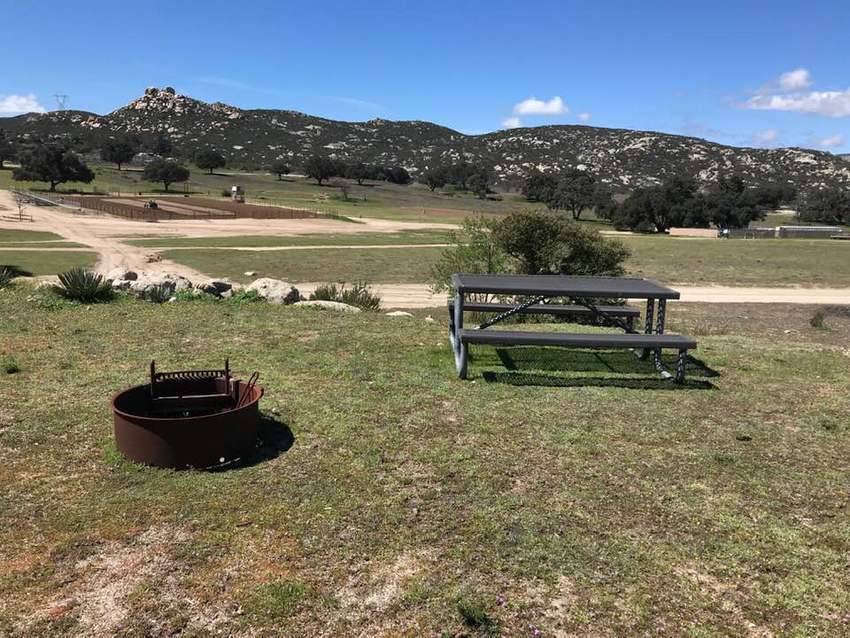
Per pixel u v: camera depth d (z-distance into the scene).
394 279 29.33
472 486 4.34
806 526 3.96
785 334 13.55
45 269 30.44
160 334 8.49
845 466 4.89
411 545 3.60
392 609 3.07
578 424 5.59
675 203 88.44
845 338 13.00
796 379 7.35
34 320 9.03
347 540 3.63
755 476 4.66
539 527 3.84
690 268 33.47
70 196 95.25
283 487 4.24
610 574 3.41
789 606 3.20
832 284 28.17
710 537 3.80
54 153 102.94
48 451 4.70
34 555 3.42
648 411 6.02
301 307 11.16
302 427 5.30
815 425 5.78
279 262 35.41
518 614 3.06
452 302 8.43
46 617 2.95
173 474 4.38
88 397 5.88
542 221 15.93
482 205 120.12
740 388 6.92
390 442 5.05
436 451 4.89
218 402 5.21
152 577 3.26
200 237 52.19
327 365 7.21
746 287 27.25
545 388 6.64
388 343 8.38
